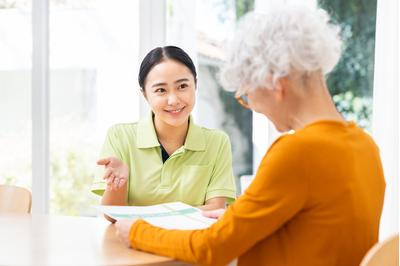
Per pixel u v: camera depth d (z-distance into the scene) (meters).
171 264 1.14
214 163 1.77
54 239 1.34
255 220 0.99
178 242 1.09
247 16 1.08
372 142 1.11
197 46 2.49
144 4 2.45
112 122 2.54
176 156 1.71
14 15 2.61
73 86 2.58
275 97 1.04
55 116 2.62
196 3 2.47
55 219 1.58
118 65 2.51
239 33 1.07
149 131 1.74
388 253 0.95
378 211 1.09
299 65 1.00
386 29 2.18
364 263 0.91
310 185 0.98
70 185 2.64
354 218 0.99
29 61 2.62
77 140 2.61
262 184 0.99
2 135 2.67
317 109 1.05
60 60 2.59
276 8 1.06
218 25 2.46
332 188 0.98
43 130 2.58
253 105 1.09
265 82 1.02
